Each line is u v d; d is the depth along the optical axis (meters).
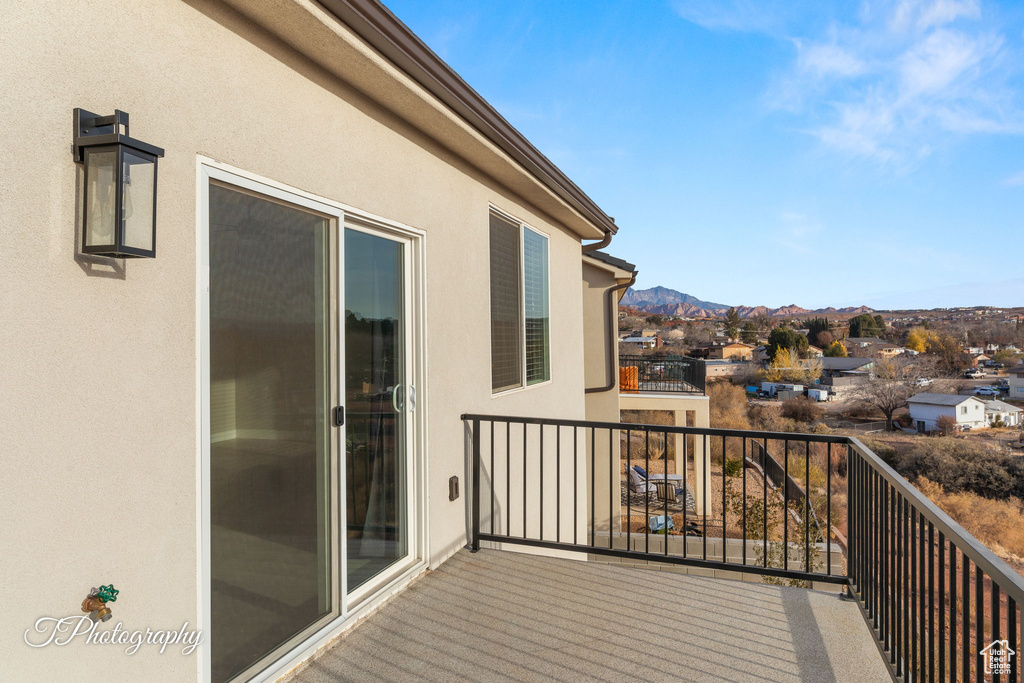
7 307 1.42
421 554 3.48
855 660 2.52
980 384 32.44
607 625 2.84
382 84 2.84
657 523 12.41
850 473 3.20
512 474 4.98
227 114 2.11
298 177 2.48
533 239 5.75
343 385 2.72
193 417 1.95
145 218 1.65
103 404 1.65
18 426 1.44
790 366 41.03
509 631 2.76
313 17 2.22
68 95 1.56
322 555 2.63
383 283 3.22
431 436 3.57
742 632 2.78
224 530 2.11
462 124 3.43
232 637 2.14
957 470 21.44
